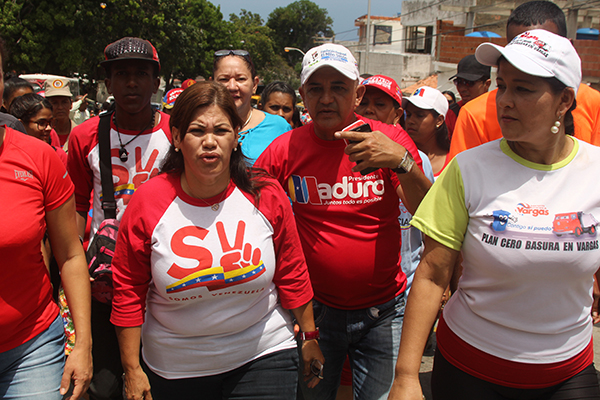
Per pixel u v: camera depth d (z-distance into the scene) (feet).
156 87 9.72
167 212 6.65
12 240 6.12
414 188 7.49
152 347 7.09
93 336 9.04
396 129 8.53
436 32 85.10
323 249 8.06
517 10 8.42
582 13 54.60
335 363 8.61
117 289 6.88
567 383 6.16
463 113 9.46
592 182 5.69
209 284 6.58
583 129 8.87
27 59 71.36
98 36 78.79
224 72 11.64
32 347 6.67
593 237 5.61
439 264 6.22
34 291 6.65
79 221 10.17
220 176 6.66
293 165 8.25
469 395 6.36
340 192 7.97
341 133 7.09
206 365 6.97
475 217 5.91
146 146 9.48
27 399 6.57
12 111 12.69
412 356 6.12
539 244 5.57
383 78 11.34
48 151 6.78
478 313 6.20
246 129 12.10
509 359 6.04
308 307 7.67
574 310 5.95
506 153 5.92
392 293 8.45
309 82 7.68
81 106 30.09
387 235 8.19
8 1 69.10
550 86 5.36
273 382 7.17
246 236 6.77
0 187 6.16
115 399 9.30
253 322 7.07
